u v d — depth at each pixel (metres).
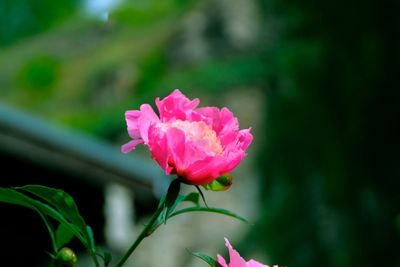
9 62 22.30
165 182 7.82
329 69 9.47
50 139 6.85
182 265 14.30
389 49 9.32
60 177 7.14
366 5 9.37
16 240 7.05
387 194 9.10
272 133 10.16
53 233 1.65
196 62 17.89
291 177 9.91
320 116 9.46
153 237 14.70
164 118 1.57
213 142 1.54
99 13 23.16
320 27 9.67
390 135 9.21
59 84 20.73
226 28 17.83
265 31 14.51
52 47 22.28
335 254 9.30
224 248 13.82
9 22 28.05
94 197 7.54
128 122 1.57
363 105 9.28
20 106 20.58
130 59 19.56
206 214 14.59
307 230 9.74
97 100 19.22
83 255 8.43
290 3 10.65
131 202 7.70
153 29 20.89
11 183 6.81
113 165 7.40
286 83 10.15
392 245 8.98
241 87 15.98
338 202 9.27
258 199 11.07
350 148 9.27
